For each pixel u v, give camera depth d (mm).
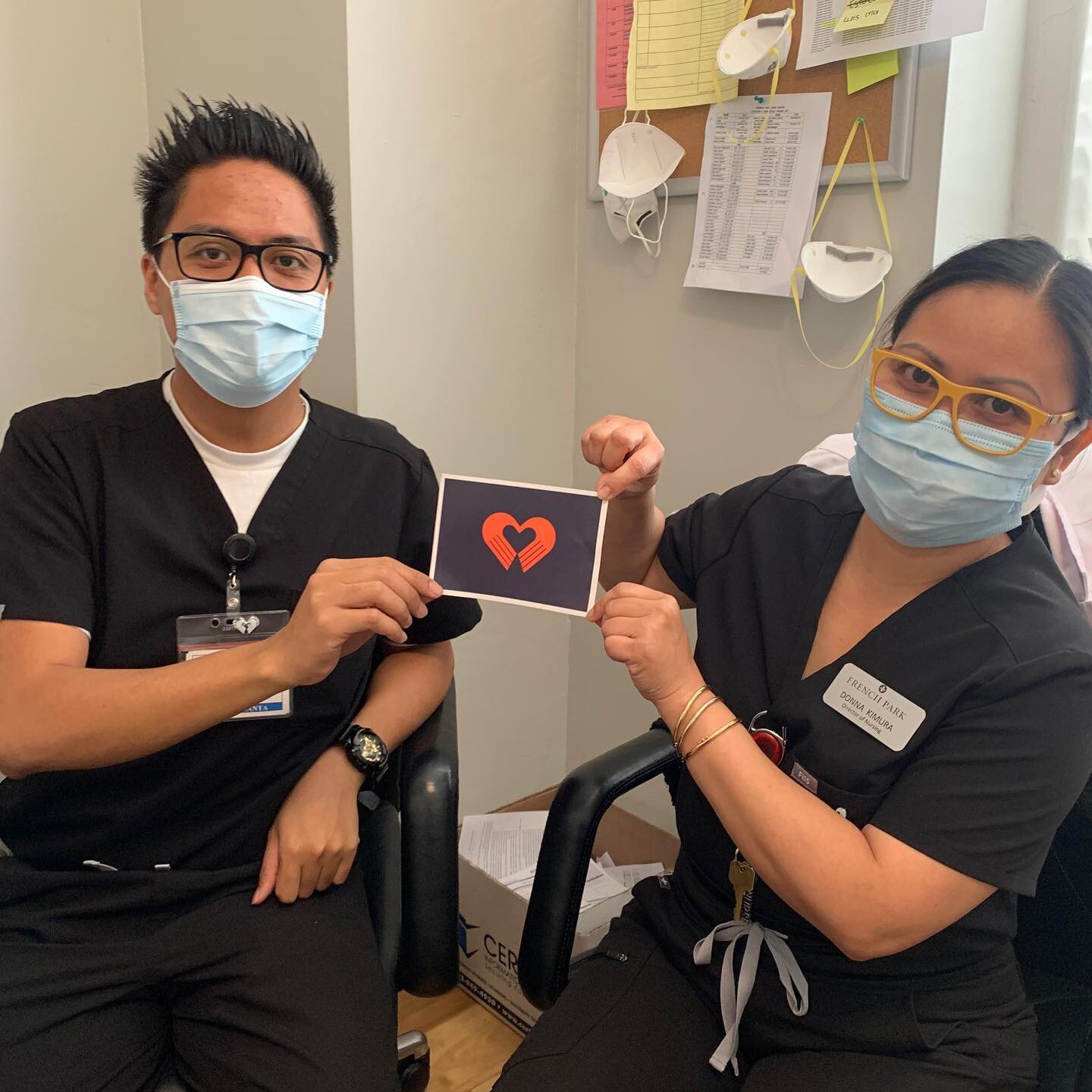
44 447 1093
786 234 1594
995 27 1442
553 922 1027
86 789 1069
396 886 1178
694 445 1839
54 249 1724
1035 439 855
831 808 925
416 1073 1273
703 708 898
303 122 1588
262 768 1126
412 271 1668
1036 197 1555
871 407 933
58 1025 954
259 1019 973
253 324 1054
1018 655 873
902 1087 875
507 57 1732
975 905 843
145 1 1762
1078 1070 937
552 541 992
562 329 1980
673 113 1710
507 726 2066
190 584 1107
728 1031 965
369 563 999
